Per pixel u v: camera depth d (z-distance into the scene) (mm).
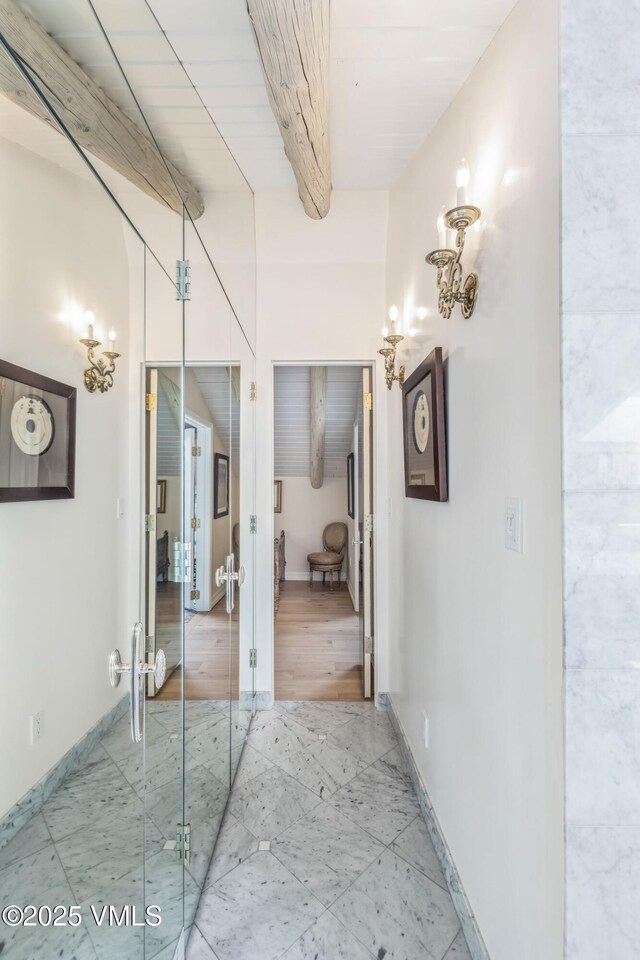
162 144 1518
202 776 1538
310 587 5445
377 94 1491
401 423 2160
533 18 955
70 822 952
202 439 1697
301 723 2348
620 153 849
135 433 1275
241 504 2273
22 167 942
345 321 2531
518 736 999
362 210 2398
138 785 1093
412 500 1944
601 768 835
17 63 904
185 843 1298
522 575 985
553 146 872
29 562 945
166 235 1477
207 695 1640
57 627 990
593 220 847
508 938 1028
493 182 1146
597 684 837
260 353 2543
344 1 1137
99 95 1170
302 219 2436
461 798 1328
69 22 1030
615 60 850
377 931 1265
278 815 1706
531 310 953
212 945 1231
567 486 842
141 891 1098
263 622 2525
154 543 1304
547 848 881
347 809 1735
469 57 1269
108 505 1167
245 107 1672
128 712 1067
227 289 2055
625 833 833
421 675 1781
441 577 1528
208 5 1216
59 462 1028
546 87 897
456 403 1385
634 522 840
